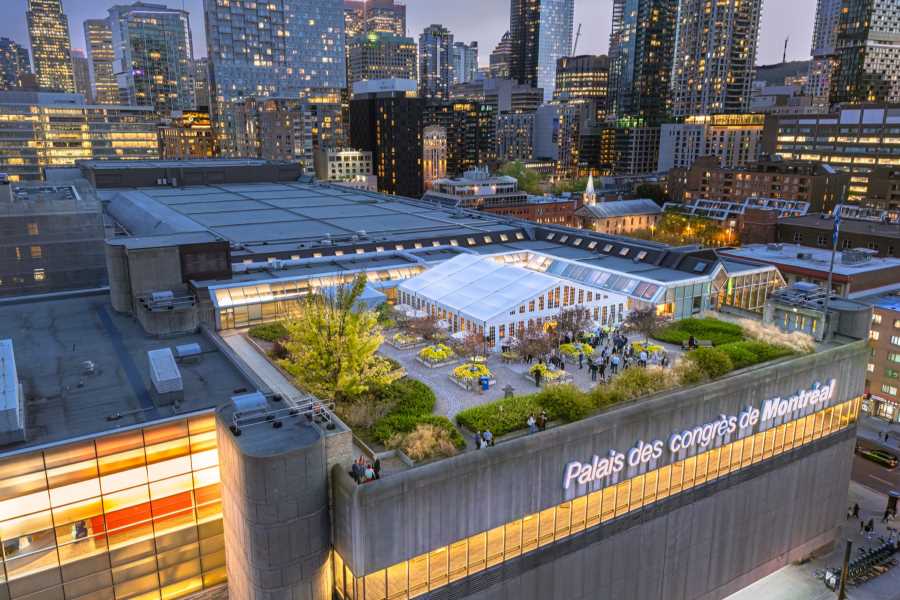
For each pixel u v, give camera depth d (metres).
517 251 87.94
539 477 38.59
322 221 108.12
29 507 34.28
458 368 50.25
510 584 39.25
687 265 78.88
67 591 36.41
